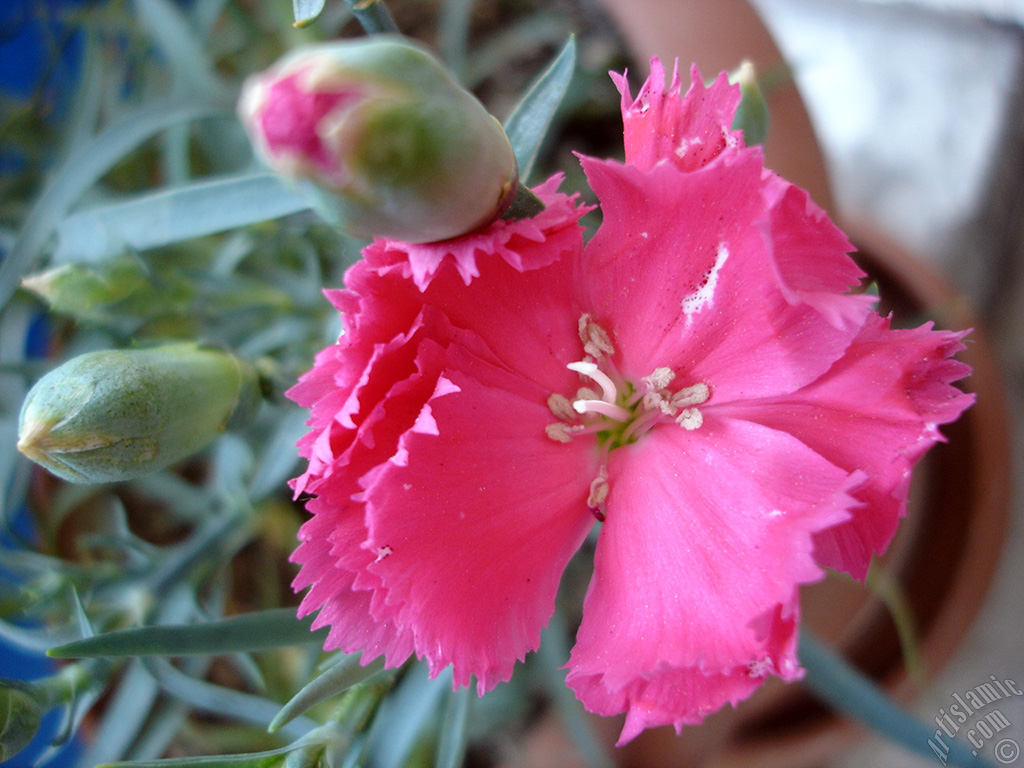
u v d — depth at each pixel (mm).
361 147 50
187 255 126
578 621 123
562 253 70
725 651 63
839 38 183
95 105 123
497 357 71
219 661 127
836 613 123
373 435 65
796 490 66
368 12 71
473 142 55
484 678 68
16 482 112
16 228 127
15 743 79
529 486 72
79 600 83
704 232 67
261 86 51
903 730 94
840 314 61
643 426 75
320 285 112
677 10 121
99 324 101
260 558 131
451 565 67
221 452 108
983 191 170
